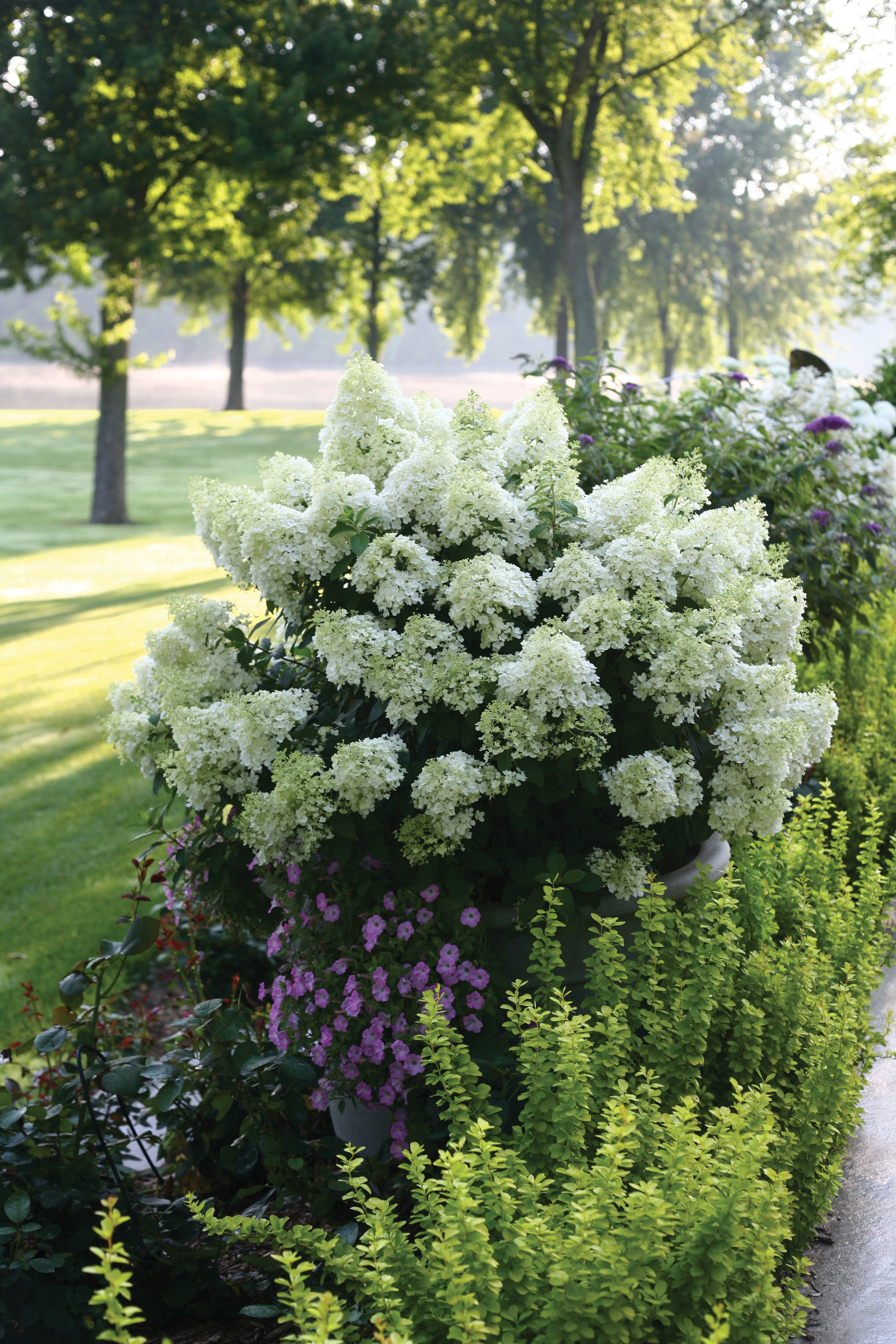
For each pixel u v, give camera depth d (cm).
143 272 2336
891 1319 228
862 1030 271
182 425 4378
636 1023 244
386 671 265
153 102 1959
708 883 262
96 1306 228
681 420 586
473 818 274
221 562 303
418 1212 196
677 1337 170
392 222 3472
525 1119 206
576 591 283
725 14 2281
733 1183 170
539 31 2108
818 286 4628
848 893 325
